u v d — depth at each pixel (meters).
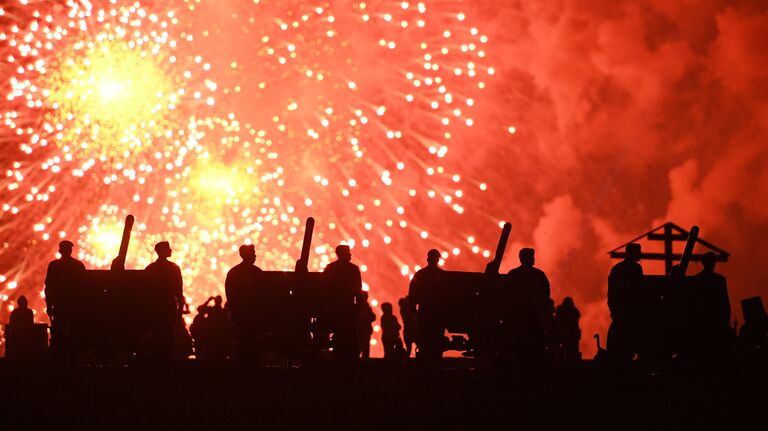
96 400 45.88
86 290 64.56
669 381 55.97
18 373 59.44
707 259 63.75
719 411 42.78
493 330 62.84
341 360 63.97
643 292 63.03
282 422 38.69
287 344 63.72
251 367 62.62
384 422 38.75
